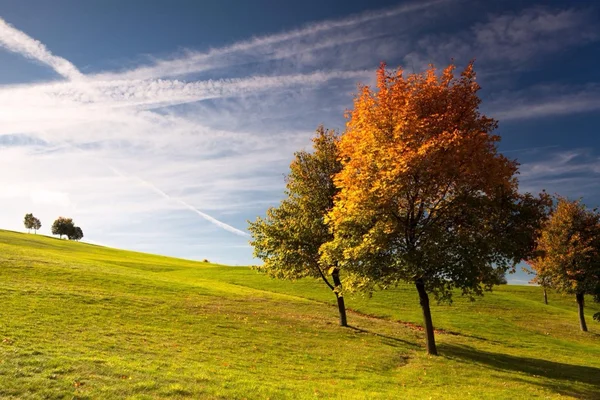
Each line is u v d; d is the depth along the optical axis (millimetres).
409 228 27391
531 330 45844
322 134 37969
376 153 26109
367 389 19906
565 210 48344
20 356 17719
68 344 21031
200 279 64188
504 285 91250
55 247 100062
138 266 81688
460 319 47312
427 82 27609
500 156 26938
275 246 37531
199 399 15352
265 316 37438
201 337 27422
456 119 26656
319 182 37156
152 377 17141
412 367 25484
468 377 23984
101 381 16016
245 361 22969
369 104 27984
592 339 44656
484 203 25719
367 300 54469
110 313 30328
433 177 25594
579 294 48719
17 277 39344
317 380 20844
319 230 36062
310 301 51531
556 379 25281
